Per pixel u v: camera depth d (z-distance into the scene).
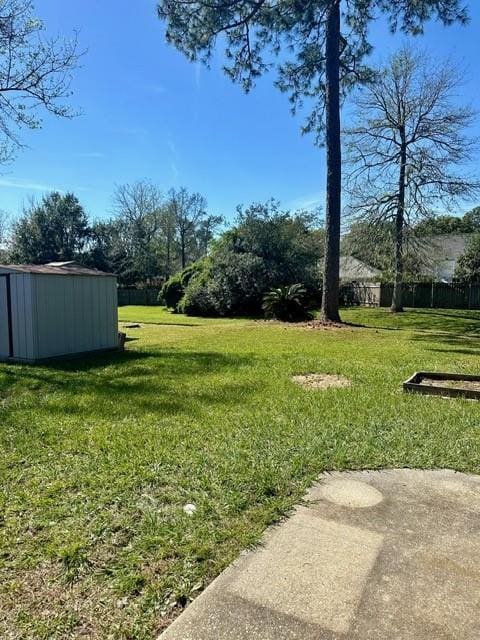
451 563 2.01
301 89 14.29
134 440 3.54
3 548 2.12
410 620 1.67
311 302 19.11
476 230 25.33
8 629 1.63
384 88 16.00
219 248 20.62
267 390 5.21
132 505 2.52
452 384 5.52
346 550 2.11
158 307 28.86
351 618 1.68
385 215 16.44
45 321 7.61
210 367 6.73
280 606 1.75
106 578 1.91
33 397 4.98
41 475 2.91
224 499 2.59
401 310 18.38
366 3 11.99
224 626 1.64
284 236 19.94
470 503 2.59
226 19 12.30
